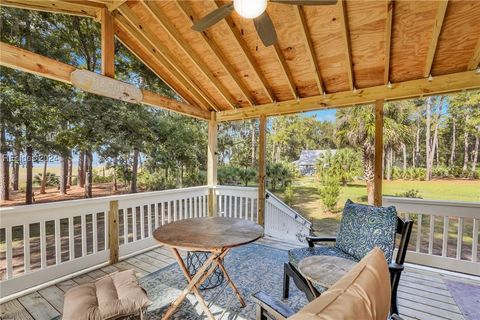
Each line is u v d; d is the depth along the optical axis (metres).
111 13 3.03
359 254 2.24
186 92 4.56
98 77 2.88
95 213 3.21
